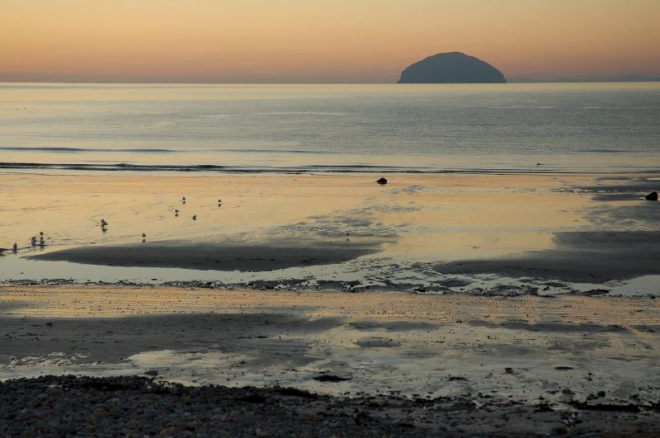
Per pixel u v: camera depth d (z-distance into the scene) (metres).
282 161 87.31
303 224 47.94
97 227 47.44
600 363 23.16
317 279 35.25
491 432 16.69
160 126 146.25
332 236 44.28
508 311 29.47
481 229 46.16
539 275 35.78
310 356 23.84
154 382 20.30
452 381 21.41
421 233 45.09
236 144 108.88
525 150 98.12
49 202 56.91
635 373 22.17
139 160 87.94
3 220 49.84
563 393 20.33
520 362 23.25
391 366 22.83
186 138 119.19
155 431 13.95
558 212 51.66
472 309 29.77
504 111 196.00
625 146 101.44
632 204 54.38
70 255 40.00
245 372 22.19
